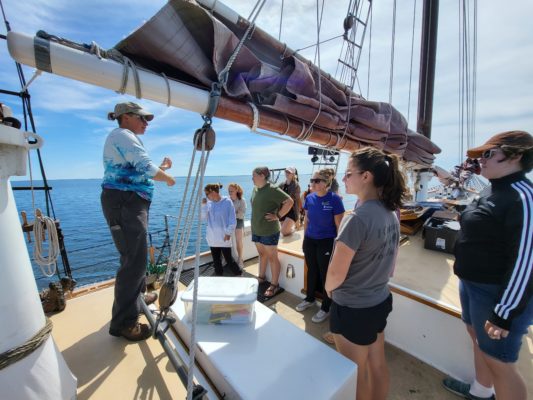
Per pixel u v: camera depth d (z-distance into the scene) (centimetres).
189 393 85
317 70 165
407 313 199
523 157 121
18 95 153
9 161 88
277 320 135
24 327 92
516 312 112
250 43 139
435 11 398
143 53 104
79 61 84
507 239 117
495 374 126
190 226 115
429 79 410
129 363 157
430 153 343
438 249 290
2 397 85
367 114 198
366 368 136
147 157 155
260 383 97
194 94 106
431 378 180
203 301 128
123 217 162
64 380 107
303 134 159
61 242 216
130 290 172
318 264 240
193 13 102
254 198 292
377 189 119
